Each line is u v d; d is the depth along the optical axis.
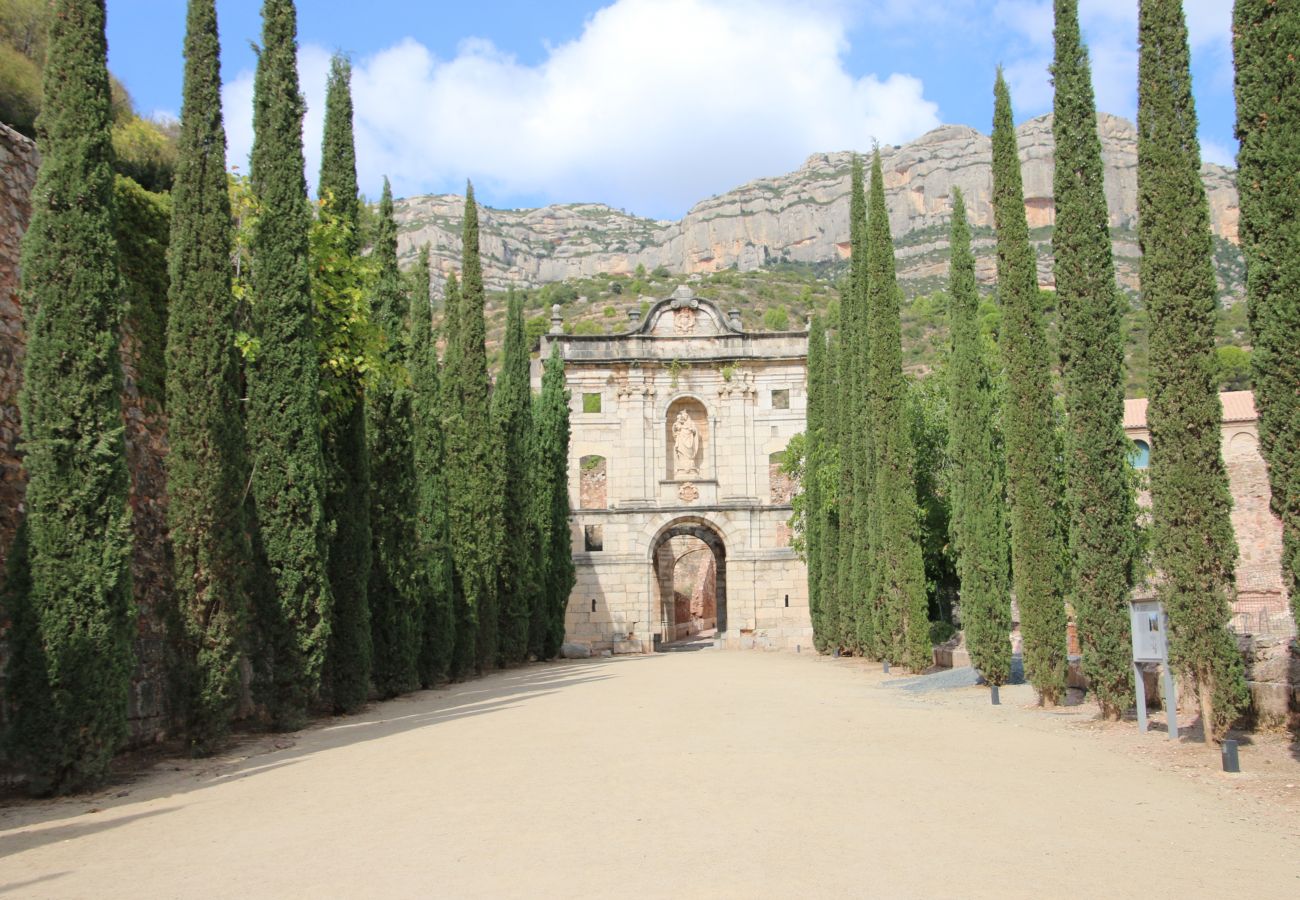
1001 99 21.55
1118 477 18.08
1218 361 15.29
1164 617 15.81
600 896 7.96
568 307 130.12
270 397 20.94
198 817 11.77
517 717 20.66
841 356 40.72
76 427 14.62
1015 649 32.91
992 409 24.91
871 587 32.91
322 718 22.94
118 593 14.64
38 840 10.95
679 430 57.44
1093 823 10.31
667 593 70.56
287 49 22.16
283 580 20.59
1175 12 15.77
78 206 14.99
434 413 32.59
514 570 42.56
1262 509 48.00
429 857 9.34
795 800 11.47
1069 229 18.69
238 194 21.47
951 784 12.38
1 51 29.02
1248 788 12.05
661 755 14.91
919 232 177.00
